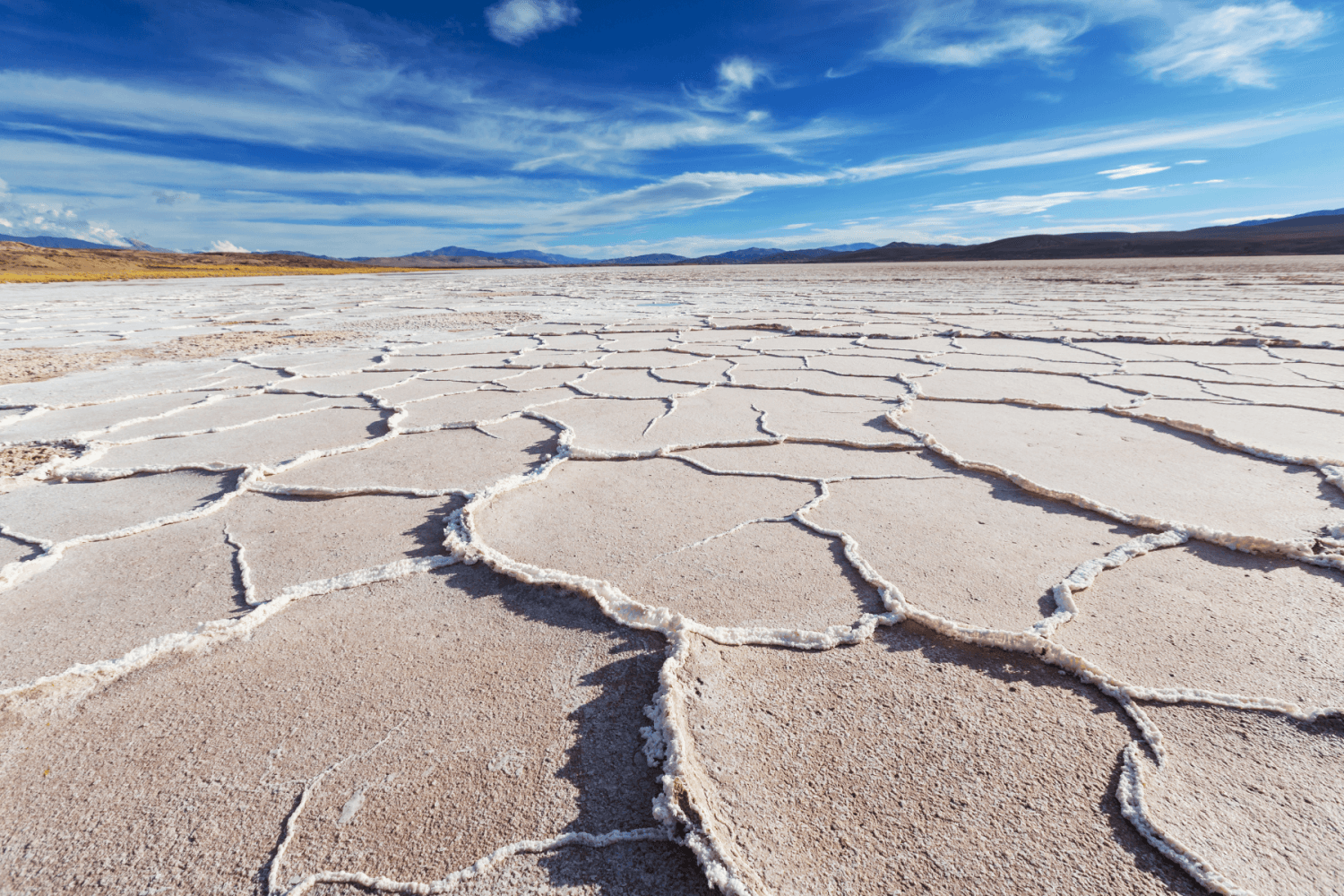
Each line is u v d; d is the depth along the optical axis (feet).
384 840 2.95
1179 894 2.62
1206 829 2.89
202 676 4.09
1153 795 3.07
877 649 4.23
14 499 7.26
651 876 2.77
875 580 5.00
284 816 3.08
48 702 3.88
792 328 22.06
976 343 17.92
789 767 3.28
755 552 5.62
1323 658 3.98
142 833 3.01
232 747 3.50
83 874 2.83
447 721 3.65
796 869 2.74
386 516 6.59
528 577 5.13
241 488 7.40
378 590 5.12
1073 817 2.98
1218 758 3.28
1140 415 9.59
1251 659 3.99
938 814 3.00
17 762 3.44
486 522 6.36
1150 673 3.90
